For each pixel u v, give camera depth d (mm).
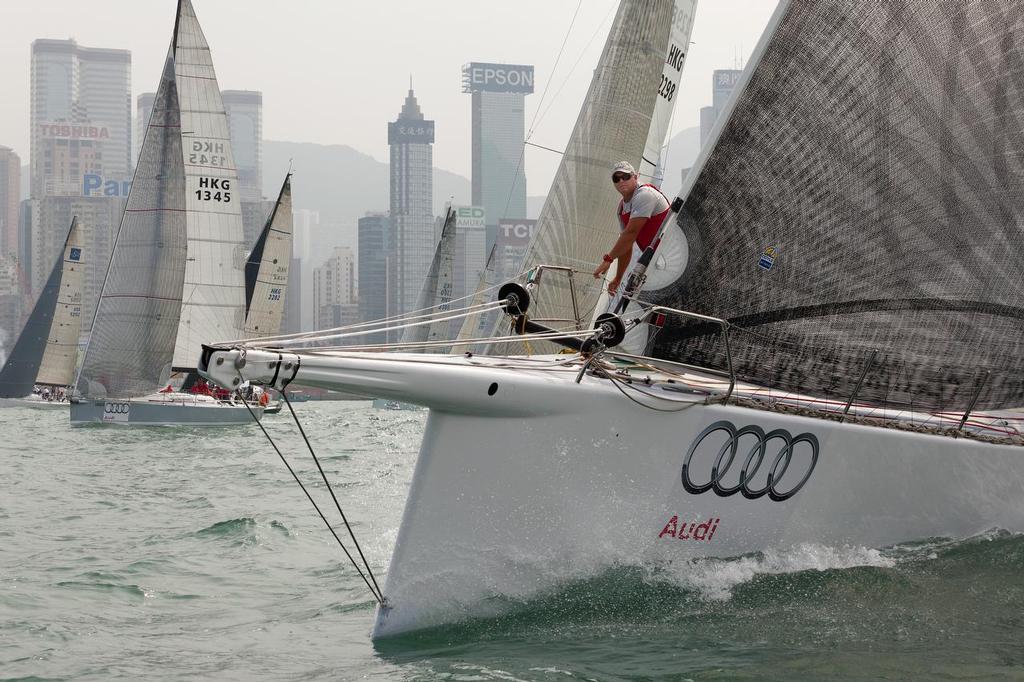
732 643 5090
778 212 6410
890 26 6449
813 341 6555
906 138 6578
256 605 6508
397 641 5398
